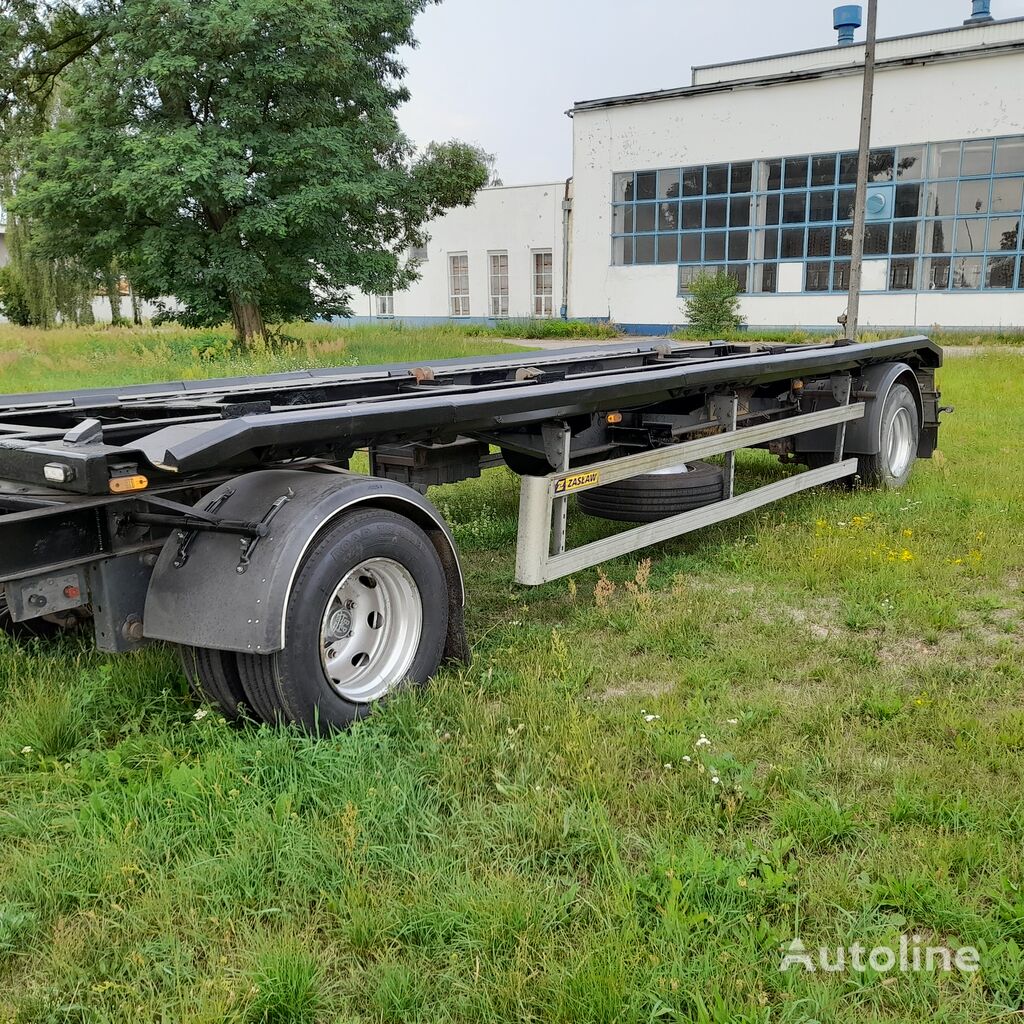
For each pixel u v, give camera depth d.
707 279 31.12
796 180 30.91
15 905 2.50
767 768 3.27
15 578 3.03
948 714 3.57
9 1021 2.14
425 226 42.16
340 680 3.59
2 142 26.33
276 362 18.81
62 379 16.91
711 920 2.39
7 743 3.36
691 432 5.93
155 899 2.51
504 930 2.37
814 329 31.22
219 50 20.75
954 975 2.26
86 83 21.92
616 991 2.12
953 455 9.27
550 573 4.48
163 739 3.35
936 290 29.17
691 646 4.37
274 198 22.16
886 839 2.78
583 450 5.50
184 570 3.30
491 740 3.34
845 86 29.38
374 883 2.58
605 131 34.09
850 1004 2.17
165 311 25.59
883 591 5.14
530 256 39.75
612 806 2.96
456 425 4.20
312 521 3.29
